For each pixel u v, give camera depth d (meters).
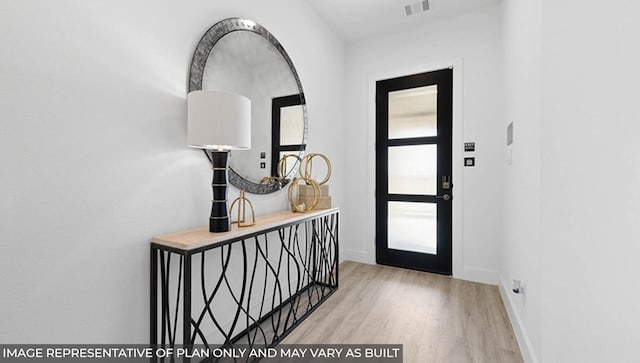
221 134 1.27
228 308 1.64
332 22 2.82
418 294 2.30
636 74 1.07
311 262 2.47
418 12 2.65
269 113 1.98
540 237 1.23
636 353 1.08
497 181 2.51
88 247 1.04
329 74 2.89
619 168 1.09
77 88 1.01
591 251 1.13
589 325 1.14
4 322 0.86
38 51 0.92
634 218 1.08
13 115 0.87
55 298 0.96
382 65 3.05
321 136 2.74
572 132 1.16
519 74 1.67
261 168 1.91
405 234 2.99
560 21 1.17
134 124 1.19
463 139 2.65
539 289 1.26
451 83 2.75
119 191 1.14
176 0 1.36
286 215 1.93
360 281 2.61
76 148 1.01
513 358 1.49
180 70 1.38
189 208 1.42
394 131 3.03
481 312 1.99
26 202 0.90
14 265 0.88
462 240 2.67
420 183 2.91
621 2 1.08
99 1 1.07
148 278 1.24
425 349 1.57
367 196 3.16
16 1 0.87
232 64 1.66
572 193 1.16
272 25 2.04
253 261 1.83
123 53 1.15
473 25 2.61
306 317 1.91
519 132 1.67
